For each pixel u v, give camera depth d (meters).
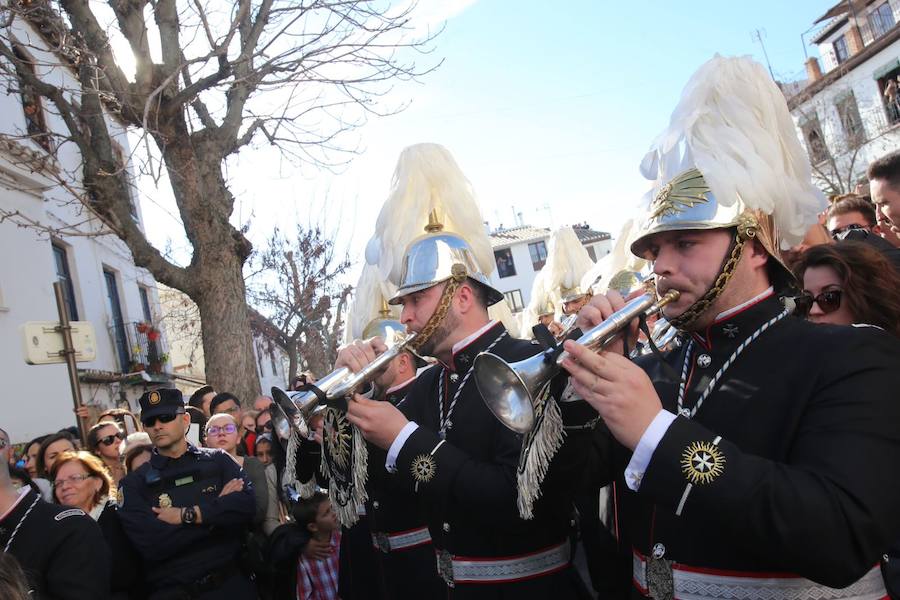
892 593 1.90
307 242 20.48
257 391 8.75
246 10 8.16
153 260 8.59
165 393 4.30
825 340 1.69
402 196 3.46
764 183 1.81
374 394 3.56
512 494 2.38
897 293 2.27
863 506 1.47
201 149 8.81
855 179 23.66
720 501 1.52
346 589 3.95
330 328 23.81
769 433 1.69
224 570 4.14
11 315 9.95
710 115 2.01
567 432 2.08
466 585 2.63
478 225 3.44
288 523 4.57
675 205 1.82
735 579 1.70
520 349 2.76
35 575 3.09
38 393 10.25
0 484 3.21
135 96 8.23
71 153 12.75
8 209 10.30
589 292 6.33
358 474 2.73
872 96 23.03
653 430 1.59
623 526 2.16
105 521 4.07
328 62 8.55
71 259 12.57
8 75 9.06
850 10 24.44
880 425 1.55
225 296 8.73
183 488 4.21
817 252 2.36
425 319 2.80
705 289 1.81
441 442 2.53
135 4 8.32
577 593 2.62
